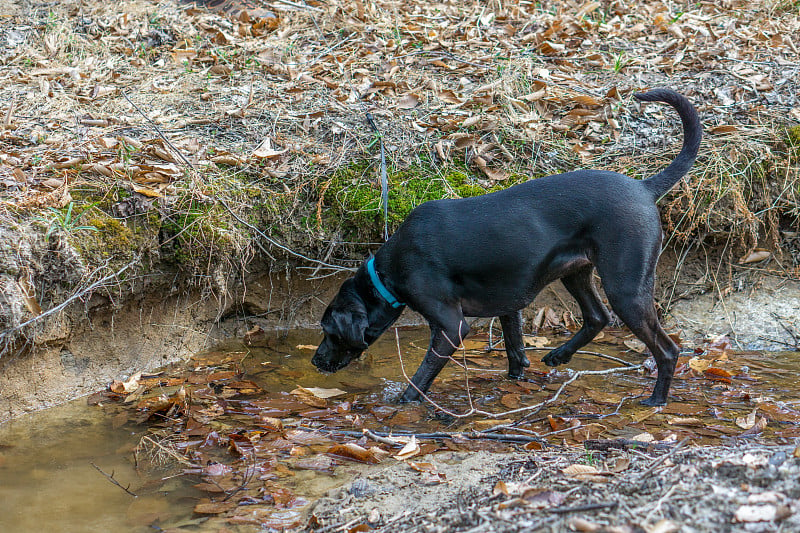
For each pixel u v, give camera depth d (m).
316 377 4.49
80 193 4.46
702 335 5.02
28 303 3.80
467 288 3.91
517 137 5.51
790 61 6.30
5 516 3.04
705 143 5.38
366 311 4.09
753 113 5.65
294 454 3.49
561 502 2.64
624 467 2.96
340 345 4.16
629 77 6.20
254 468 3.36
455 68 6.30
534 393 4.22
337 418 3.91
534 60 6.45
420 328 5.33
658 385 3.96
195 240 4.58
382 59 6.47
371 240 5.18
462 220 3.84
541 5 7.59
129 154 4.87
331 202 5.12
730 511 2.40
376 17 7.14
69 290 4.11
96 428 3.85
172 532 2.89
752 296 5.17
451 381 4.42
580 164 5.37
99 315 4.37
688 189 5.06
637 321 3.78
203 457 3.50
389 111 5.73
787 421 3.69
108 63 6.34
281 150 5.25
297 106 5.78
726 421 3.72
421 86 6.08
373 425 3.82
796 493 2.46
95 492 3.23
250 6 7.46
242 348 4.95
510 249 3.79
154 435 3.75
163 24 7.13
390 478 3.16
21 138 4.97
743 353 4.78
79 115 5.43
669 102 3.89
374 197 5.12
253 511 3.01
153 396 4.20
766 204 5.25
